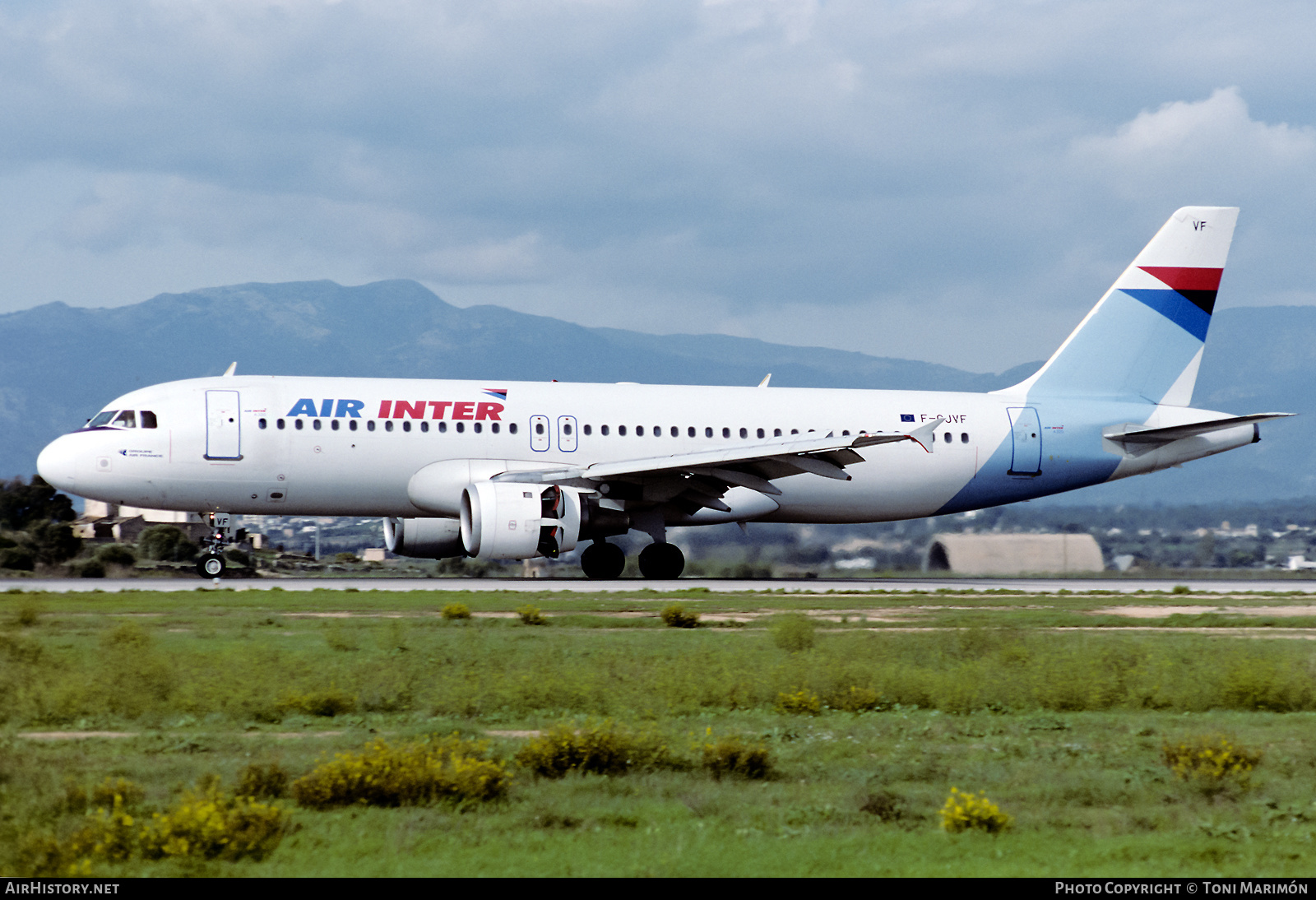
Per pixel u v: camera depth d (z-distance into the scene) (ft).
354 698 190.29
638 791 142.20
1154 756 168.45
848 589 454.81
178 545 647.97
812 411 475.72
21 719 174.91
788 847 119.55
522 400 445.78
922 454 487.20
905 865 115.03
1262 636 313.94
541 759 152.15
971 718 200.03
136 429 412.36
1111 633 311.88
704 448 455.63
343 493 429.79
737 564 591.78
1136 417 512.22
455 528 467.93
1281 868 115.65
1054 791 145.18
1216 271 521.24
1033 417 499.92
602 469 428.97
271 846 116.67
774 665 220.43
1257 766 161.48
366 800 133.90
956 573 646.74
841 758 164.55
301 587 416.05
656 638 274.36
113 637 228.63
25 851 109.60
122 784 129.90
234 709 182.60
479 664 218.59
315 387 431.84
